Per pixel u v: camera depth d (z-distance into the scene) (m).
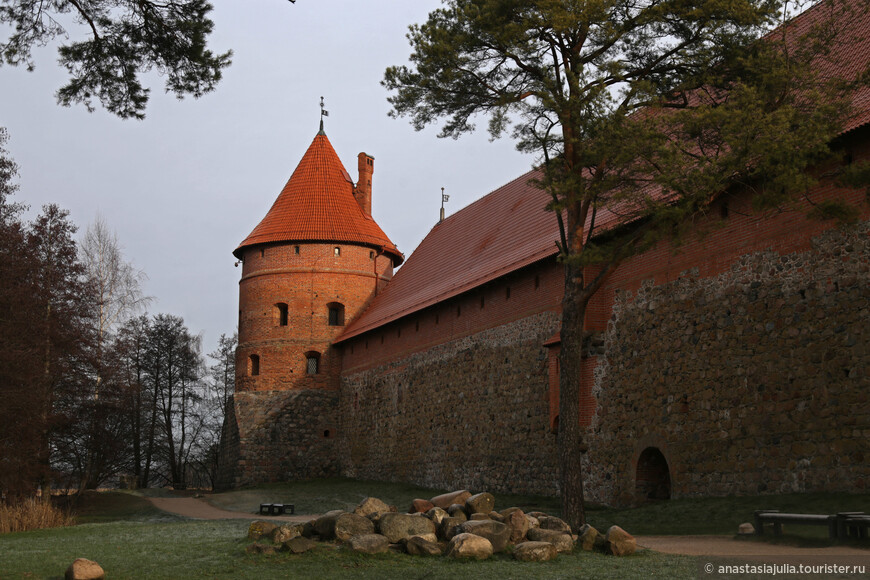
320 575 10.20
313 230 44.12
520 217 31.89
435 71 18.05
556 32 16.55
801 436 16.95
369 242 44.53
